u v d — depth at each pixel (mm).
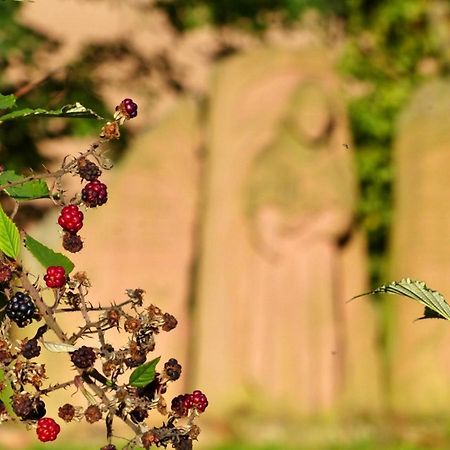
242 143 16594
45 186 2973
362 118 20438
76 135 15125
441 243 17031
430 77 21297
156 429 2912
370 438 15750
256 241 16375
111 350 2891
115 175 17484
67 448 13633
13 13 16422
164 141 17609
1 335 2879
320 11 21047
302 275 16391
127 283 17109
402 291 3115
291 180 16250
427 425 16016
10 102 3092
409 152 17469
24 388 2881
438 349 16547
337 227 16344
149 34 19922
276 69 16891
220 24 20641
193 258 17234
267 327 16328
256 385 16203
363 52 21156
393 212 17672
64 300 2910
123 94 19453
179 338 16984
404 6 21250
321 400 16188
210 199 16609
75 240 2939
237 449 15266
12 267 2893
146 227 17297
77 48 18578
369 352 16531
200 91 20172
